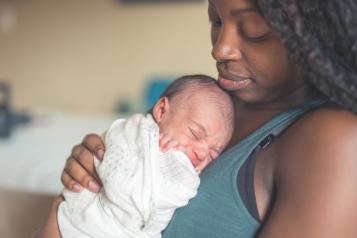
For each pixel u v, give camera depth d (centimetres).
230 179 83
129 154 92
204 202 85
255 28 75
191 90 100
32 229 129
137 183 89
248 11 75
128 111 379
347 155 71
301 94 86
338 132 71
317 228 70
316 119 75
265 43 77
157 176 89
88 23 388
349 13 67
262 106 93
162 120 101
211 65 376
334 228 70
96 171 94
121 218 90
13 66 402
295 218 72
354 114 72
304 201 72
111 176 90
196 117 98
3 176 208
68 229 94
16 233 128
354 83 69
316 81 70
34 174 210
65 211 95
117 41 387
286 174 76
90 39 390
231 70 83
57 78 400
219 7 79
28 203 139
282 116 83
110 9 383
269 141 82
